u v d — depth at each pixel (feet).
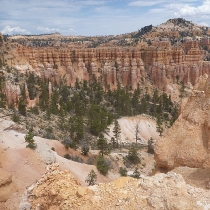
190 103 104.17
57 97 335.47
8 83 257.75
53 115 274.36
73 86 471.62
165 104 400.47
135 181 61.98
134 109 358.02
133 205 52.34
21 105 236.02
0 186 99.40
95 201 54.90
